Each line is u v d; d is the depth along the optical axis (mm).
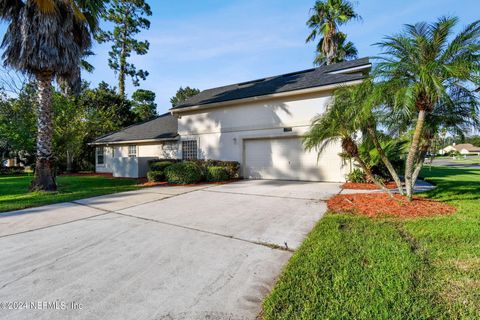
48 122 10062
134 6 28656
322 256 3303
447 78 4695
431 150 6762
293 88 12031
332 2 20000
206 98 16141
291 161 12320
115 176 16844
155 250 3871
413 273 2824
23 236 4629
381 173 10102
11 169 21969
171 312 2381
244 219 5473
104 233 4734
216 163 13219
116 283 2939
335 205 6289
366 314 2182
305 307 2307
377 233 4129
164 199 8008
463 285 2582
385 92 5055
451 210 5367
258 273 3084
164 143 16859
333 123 5996
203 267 3279
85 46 10719
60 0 8961
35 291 2805
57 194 9375
